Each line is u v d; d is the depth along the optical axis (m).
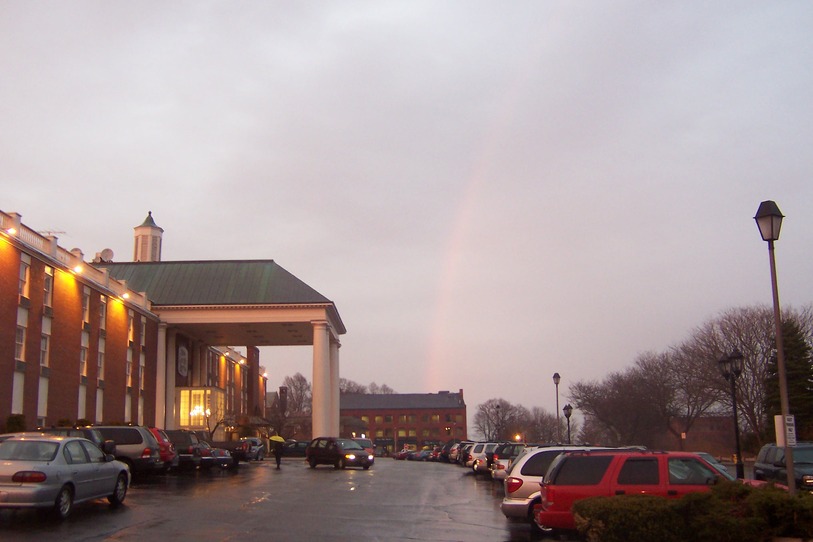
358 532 15.50
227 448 45.81
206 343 77.75
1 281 36.50
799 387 54.94
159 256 80.50
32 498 15.04
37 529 14.73
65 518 16.08
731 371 29.62
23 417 35.47
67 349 43.97
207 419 65.12
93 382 47.84
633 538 10.32
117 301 52.84
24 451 16.11
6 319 37.00
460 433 154.62
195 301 64.38
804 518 10.06
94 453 18.20
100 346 49.47
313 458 46.25
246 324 65.44
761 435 57.97
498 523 17.45
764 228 13.87
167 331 66.38
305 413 153.50
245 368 94.56
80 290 46.25
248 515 18.17
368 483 30.84
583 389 87.19
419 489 27.95
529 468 16.06
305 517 18.00
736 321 63.72
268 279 67.12
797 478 19.20
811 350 57.59
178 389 67.00
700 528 10.15
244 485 28.25
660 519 10.34
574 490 13.69
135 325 57.22
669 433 83.75
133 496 22.59
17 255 38.22
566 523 13.62
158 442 29.59
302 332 71.38
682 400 76.31
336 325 74.25
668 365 75.44
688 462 13.79
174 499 21.83
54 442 16.56
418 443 154.62
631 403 81.50
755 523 10.01
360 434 147.12
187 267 68.69
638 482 13.59
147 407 59.25
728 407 68.69
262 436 85.06
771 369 56.91
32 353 39.62
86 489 17.14
